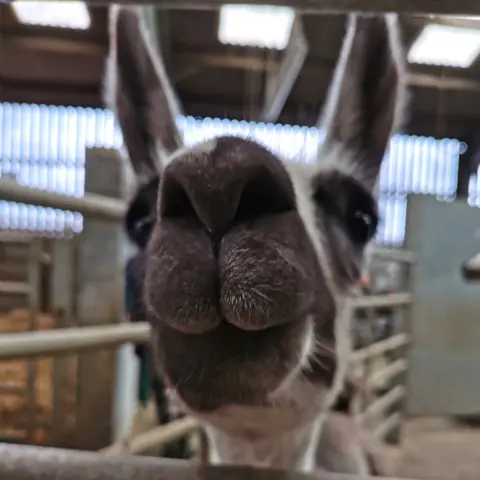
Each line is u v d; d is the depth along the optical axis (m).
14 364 1.40
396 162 3.22
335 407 0.68
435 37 2.02
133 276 0.58
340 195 0.44
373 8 0.25
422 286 1.81
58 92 3.06
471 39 1.99
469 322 1.83
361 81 0.48
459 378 1.83
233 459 0.42
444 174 3.23
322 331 0.39
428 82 2.35
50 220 3.29
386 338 1.58
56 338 0.50
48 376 1.35
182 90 2.48
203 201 0.26
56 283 1.12
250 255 0.27
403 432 1.57
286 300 0.28
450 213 1.82
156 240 0.28
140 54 0.48
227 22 1.96
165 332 0.29
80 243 1.01
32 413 1.11
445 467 1.25
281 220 0.28
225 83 2.42
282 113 2.17
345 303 0.45
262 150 0.27
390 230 3.10
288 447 0.42
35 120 3.30
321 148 0.49
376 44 0.47
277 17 1.76
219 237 0.28
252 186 0.27
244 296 0.27
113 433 1.02
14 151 3.31
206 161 0.26
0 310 1.78
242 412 0.38
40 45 2.38
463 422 1.77
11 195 0.50
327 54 1.87
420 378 1.81
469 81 2.36
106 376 1.02
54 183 3.31
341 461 0.54
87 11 2.11
